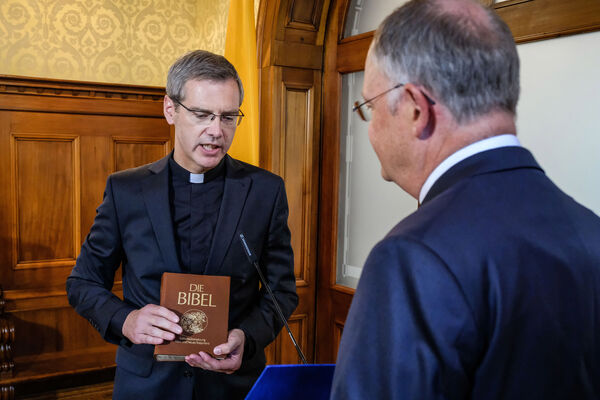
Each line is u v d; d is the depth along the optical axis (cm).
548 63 165
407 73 70
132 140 370
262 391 98
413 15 70
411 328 60
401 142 74
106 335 146
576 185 158
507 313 59
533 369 59
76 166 353
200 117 142
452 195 67
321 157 266
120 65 390
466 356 60
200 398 148
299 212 266
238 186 160
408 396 60
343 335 67
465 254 61
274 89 251
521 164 69
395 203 232
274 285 165
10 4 351
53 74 368
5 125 331
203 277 136
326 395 100
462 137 70
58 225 351
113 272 165
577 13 152
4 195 334
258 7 260
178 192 159
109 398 341
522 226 63
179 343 132
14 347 344
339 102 255
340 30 252
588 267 63
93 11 377
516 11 171
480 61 66
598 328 62
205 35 401
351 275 259
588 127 154
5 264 338
